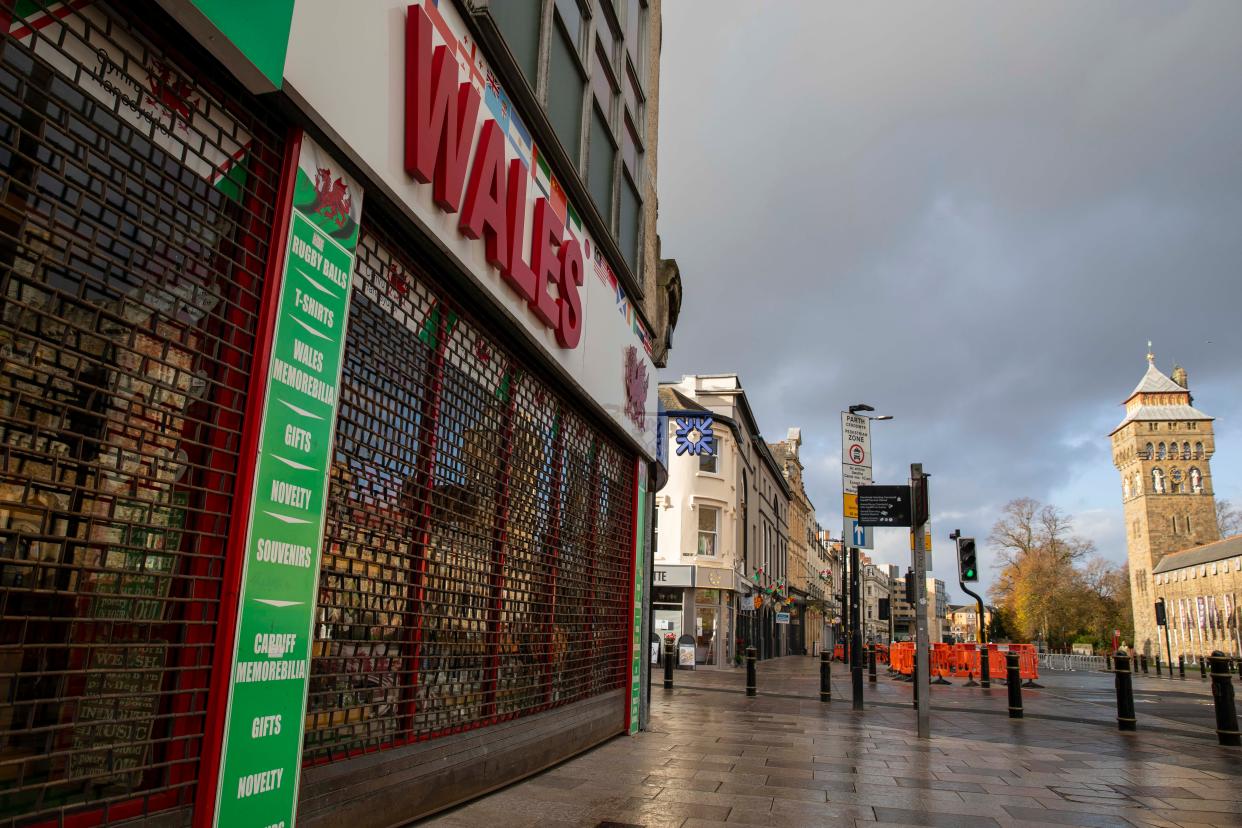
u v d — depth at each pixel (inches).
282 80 127.4
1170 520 3863.2
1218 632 3102.9
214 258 124.4
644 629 404.5
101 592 105.7
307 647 138.8
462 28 195.9
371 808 165.3
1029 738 413.4
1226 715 404.2
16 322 94.9
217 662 120.3
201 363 121.1
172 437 113.9
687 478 1237.7
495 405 235.6
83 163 102.2
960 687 828.6
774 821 209.6
